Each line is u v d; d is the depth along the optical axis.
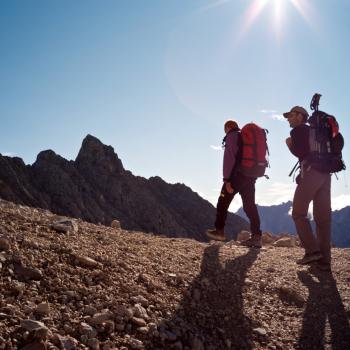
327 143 6.93
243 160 8.38
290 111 7.41
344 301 6.02
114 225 9.11
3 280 4.32
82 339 3.78
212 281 5.99
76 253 5.37
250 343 4.71
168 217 94.44
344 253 8.55
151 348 4.02
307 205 7.07
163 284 5.43
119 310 4.37
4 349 3.36
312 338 5.00
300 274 6.93
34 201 73.00
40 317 3.91
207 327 4.78
